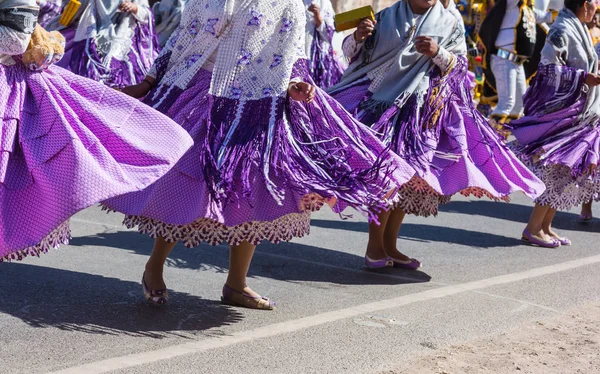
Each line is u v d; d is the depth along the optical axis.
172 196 4.23
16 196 3.79
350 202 4.34
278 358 3.99
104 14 8.61
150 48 9.03
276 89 4.43
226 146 4.30
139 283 5.09
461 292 5.36
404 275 5.78
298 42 4.51
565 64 7.02
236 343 4.16
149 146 3.97
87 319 4.35
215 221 4.32
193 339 4.18
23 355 3.81
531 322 4.79
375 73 5.75
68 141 3.76
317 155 4.48
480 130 5.87
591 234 7.71
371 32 5.73
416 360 4.06
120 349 3.96
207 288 5.11
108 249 5.81
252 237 4.39
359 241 6.73
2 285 4.77
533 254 6.69
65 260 5.43
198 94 4.51
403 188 5.62
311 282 5.44
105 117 4.01
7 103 3.84
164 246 4.65
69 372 3.63
